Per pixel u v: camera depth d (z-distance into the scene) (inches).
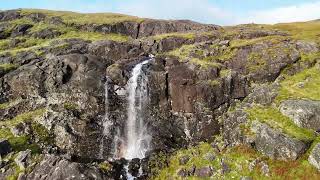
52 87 2664.9
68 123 2426.2
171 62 2672.2
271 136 1995.6
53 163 2075.5
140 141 2440.9
